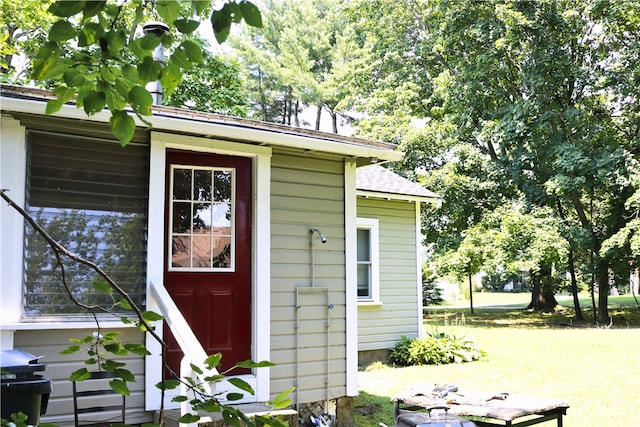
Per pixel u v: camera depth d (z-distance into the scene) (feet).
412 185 39.45
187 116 16.10
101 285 5.44
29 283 14.26
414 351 34.50
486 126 60.95
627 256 57.36
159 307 14.80
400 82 69.92
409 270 38.09
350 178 20.06
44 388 9.51
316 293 18.92
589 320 61.31
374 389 27.04
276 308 18.02
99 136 15.48
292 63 92.99
